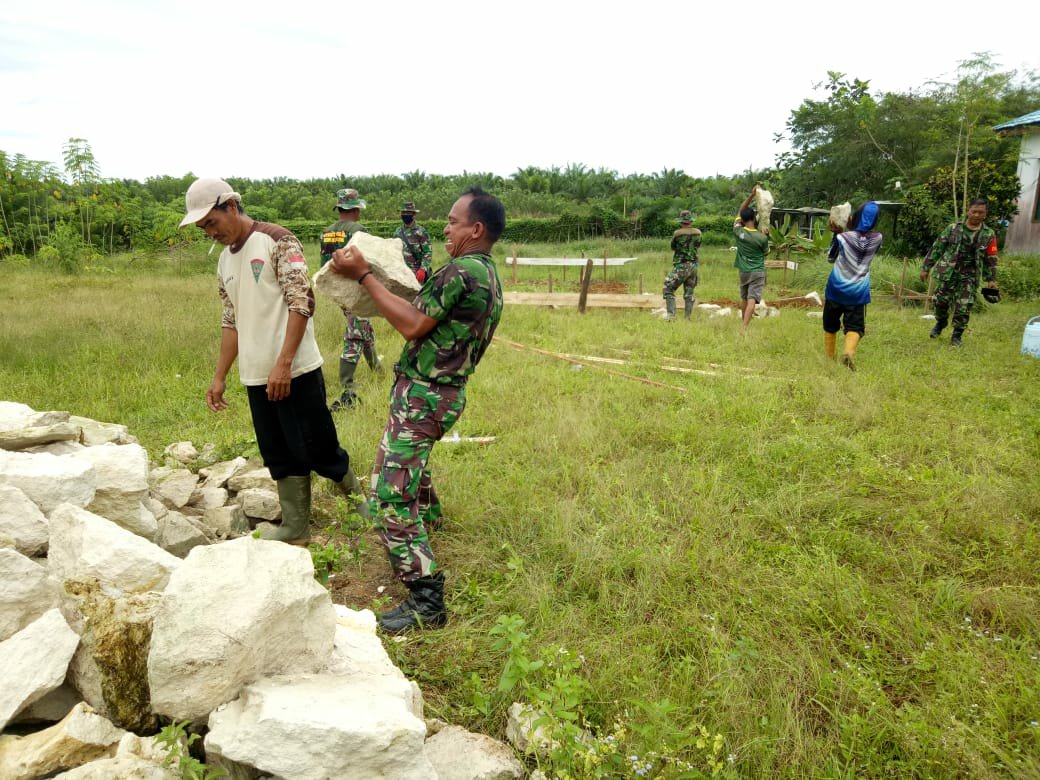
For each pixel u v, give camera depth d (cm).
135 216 2409
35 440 313
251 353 327
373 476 299
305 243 3186
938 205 1612
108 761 173
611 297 1162
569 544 344
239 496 398
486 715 241
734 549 350
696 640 279
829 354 758
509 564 309
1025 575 325
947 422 531
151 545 236
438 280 278
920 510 389
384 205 4459
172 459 455
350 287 284
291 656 205
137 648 197
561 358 761
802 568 328
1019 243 1750
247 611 190
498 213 290
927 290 1144
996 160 1808
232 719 182
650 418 541
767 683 256
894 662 271
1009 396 605
